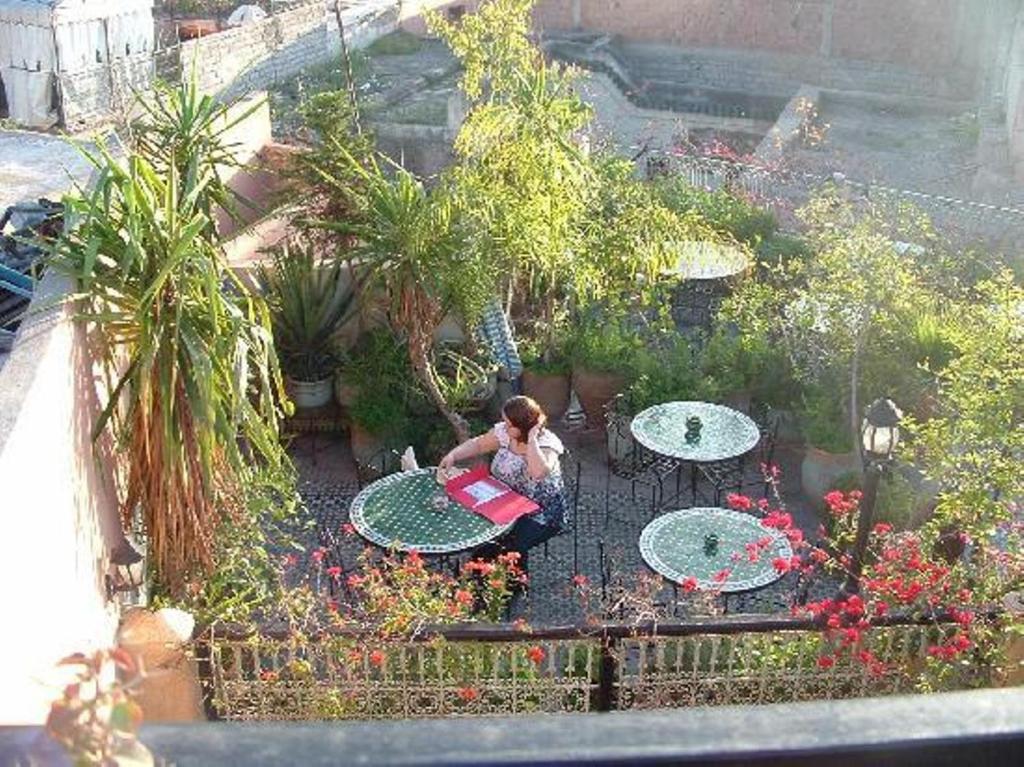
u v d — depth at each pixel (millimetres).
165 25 22859
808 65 28469
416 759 963
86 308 5984
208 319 5980
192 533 6250
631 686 5621
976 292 10930
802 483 9344
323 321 9789
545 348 10180
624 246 10086
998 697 1041
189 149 7645
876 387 9258
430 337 9305
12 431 4605
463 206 8906
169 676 5430
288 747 973
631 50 29812
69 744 1005
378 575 6277
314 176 9898
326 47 22656
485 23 10211
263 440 6094
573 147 10117
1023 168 17906
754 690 5648
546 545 8531
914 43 27797
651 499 9430
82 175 10031
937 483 7645
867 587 5816
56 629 4824
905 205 11305
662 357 10031
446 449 9484
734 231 12875
